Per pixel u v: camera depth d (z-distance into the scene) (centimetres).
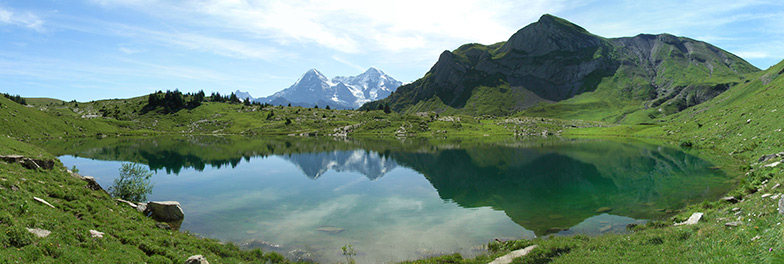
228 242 3391
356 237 3697
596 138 17625
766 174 3881
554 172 7881
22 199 2419
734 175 5703
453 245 3422
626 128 19162
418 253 3203
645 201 4819
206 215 4512
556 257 2636
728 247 1827
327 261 3017
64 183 3612
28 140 13212
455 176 7906
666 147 11000
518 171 8288
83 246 2097
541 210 4775
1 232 1794
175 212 4081
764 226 1908
